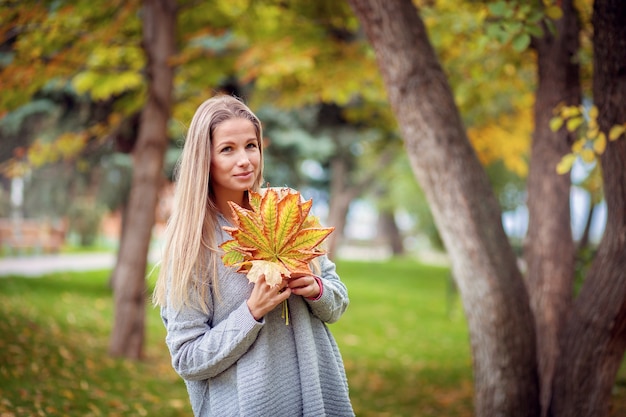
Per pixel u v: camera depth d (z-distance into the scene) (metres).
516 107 7.49
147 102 6.29
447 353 8.03
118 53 6.68
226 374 1.86
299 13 6.57
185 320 1.84
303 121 11.84
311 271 1.81
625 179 3.08
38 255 16.30
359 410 5.17
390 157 13.58
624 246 3.14
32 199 10.66
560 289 4.01
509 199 13.48
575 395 3.28
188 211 1.88
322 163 16.27
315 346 1.91
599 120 3.11
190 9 6.84
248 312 1.76
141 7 6.61
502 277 3.34
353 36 7.21
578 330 3.30
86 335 6.84
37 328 6.17
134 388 4.98
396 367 7.11
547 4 3.36
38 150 6.61
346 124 12.36
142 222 6.22
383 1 3.40
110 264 15.71
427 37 3.49
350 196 14.07
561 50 4.08
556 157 4.09
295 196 1.73
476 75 6.05
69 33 5.57
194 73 7.20
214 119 1.89
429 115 3.38
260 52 5.85
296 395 1.86
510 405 3.33
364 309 11.61
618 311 3.17
